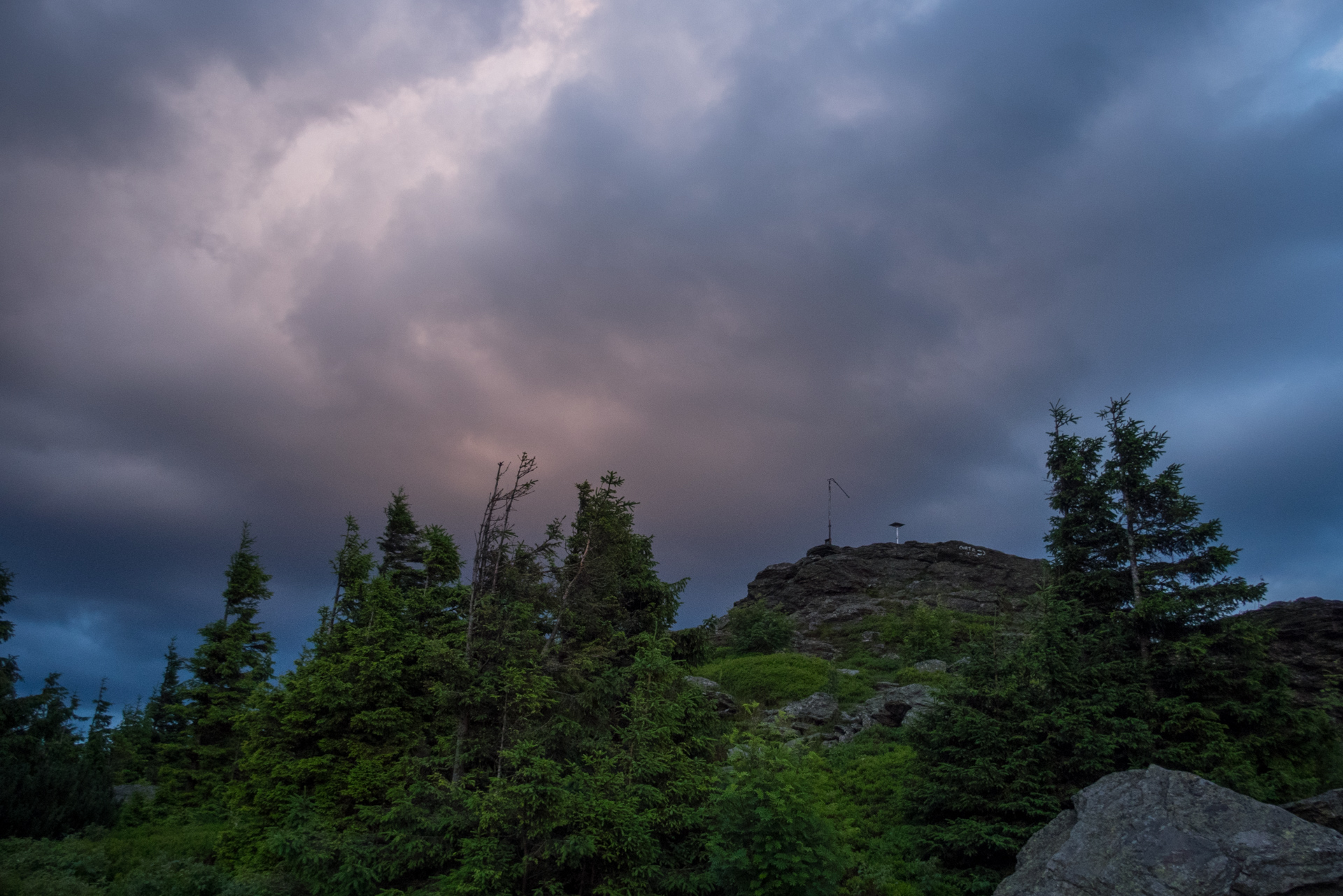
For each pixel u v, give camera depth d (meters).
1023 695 18.25
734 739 16.16
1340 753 17.72
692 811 16.50
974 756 17.67
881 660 42.25
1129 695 17.89
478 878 13.98
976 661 19.69
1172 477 21.59
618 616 25.72
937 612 45.22
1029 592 57.97
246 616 35.75
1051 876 13.71
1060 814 15.52
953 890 15.91
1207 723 17.12
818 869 13.76
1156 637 20.19
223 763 30.33
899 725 25.66
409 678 21.95
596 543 25.72
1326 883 12.09
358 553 31.20
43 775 22.50
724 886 14.92
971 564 63.00
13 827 20.73
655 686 19.53
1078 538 23.11
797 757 18.34
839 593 60.44
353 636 22.59
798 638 50.16
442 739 20.33
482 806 15.33
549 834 15.02
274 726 21.39
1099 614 21.05
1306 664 25.91
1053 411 24.83
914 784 18.86
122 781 33.94
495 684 20.08
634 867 15.23
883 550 66.38
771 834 13.88
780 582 65.88
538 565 24.61
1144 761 16.59
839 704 31.55
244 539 36.94
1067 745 17.48
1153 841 13.38
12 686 27.78
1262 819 13.28
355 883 15.48
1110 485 22.30
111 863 18.50
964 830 16.44
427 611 25.17
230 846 18.89
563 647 23.23
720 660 43.97
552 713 20.09
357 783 19.45
